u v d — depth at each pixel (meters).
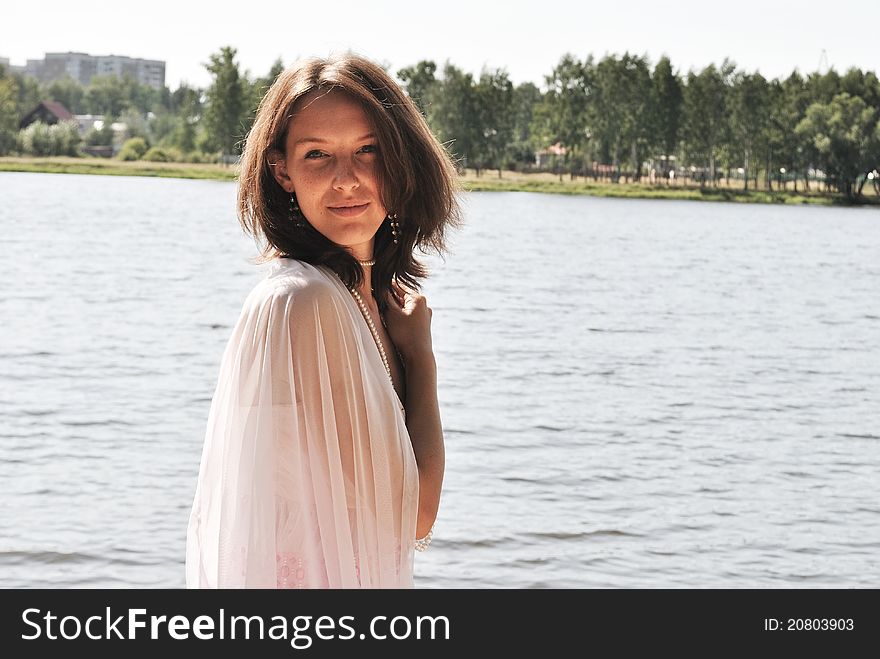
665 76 115.44
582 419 13.09
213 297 25.27
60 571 7.18
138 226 48.81
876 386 17.09
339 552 1.70
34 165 118.88
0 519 8.18
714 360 19.30
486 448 11.29
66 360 15.84
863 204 113.81
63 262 32.09
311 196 1.76
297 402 1.69
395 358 1.98
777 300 31.19
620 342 21.03
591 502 9.40
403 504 1.79
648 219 76.94
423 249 2.00
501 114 114.06
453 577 7.41
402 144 1.77
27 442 10.69
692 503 9.56
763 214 92.62
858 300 32.25
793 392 16.14
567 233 58.25
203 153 132.88
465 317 23.83
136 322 20.48
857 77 115.94
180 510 8.56
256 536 1.69
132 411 12.35
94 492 8.99
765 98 114.00
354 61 1.81
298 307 1.69
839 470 11.16
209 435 1.80
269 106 1.79
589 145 119.25
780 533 8.80
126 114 172.88
